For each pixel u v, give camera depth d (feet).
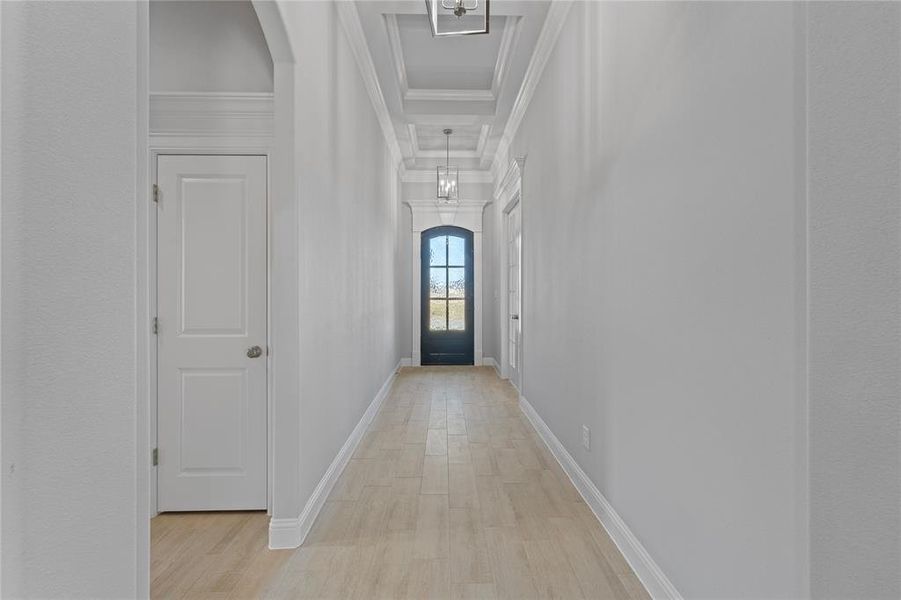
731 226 4.69
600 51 8.54
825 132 3.18
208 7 9.27
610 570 7.16
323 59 9.60
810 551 3.32
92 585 3.40
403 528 8.53
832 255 3.15
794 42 3.82
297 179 7.98
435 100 18.17
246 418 9.24
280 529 7.88
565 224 11.10
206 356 9.21
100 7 3.48
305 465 8.42
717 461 4.96
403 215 27.35
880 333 2.97
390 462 12.03
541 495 9.94
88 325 3.38
